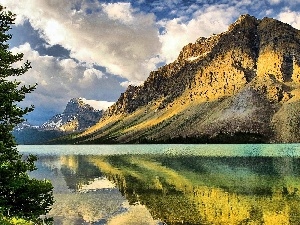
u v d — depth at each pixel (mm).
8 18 21547
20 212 18641
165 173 64750
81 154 162500
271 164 77125
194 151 155250
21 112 20578
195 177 56375
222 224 26188
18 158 20953
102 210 32531
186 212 30438
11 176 19203
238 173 60375
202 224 26281
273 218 27625
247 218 27875
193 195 39281
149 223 27094
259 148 172750
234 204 33406
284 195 37625
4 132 20156
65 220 28875
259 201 34594
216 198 36938
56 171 75062
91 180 56625
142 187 47156
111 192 43375
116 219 28828
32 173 70625
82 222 28172
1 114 20031
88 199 38594
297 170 62875
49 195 20531
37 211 19453
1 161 19625
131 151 178125
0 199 18188
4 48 21484
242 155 116250
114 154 150750
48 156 148625
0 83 20750
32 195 19469
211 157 109438
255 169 66438
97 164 94375
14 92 20672
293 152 129750
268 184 46094
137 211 31562
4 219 14445
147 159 109000
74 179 58562
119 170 74062
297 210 30094
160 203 35094
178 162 91625
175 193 41188
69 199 38688
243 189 42344
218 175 58250
